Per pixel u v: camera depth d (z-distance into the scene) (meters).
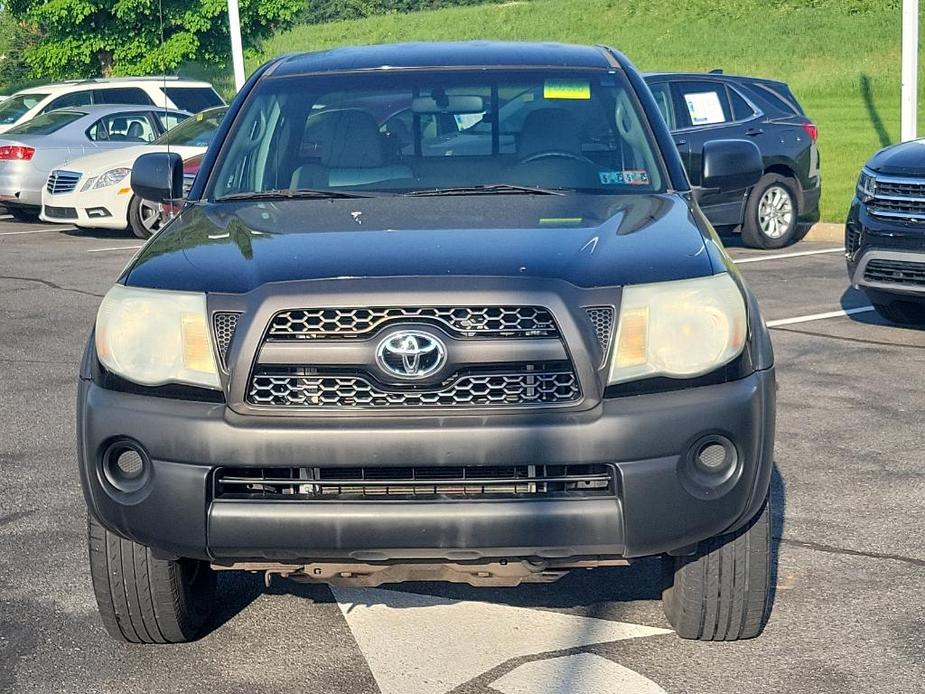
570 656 4.18
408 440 3.55
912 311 9.38
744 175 5.27
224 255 3.99
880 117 30.19
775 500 5.73
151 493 3.68
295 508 3.60
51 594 4.76
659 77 13.37
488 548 3.60
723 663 4.11
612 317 3.69
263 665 4.15
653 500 3.62
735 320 3.80
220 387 3.67
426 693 3.93
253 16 30.52
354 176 4.98
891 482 5.96
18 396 7.86
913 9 15.27
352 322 3.63
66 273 12.91
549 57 5.58
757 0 61.84
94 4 29.03
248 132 5.25
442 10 77.81
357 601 4.68
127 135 18.39
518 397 3.64
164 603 4.09
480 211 4.42
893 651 4.19
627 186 4.91
